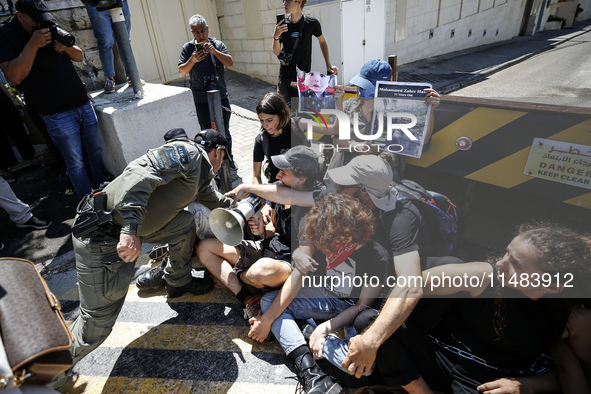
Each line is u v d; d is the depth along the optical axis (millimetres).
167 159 1762
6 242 3281
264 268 2004
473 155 1262
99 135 3896
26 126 4582
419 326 1635
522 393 1431
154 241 2145
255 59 8398
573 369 1416
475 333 1535
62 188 4145
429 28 10984
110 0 3082
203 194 2293
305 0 4082
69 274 2877
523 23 16922
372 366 1469
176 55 7836
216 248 2344
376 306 1714
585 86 7484
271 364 1976
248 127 5773
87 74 4664
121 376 1978
